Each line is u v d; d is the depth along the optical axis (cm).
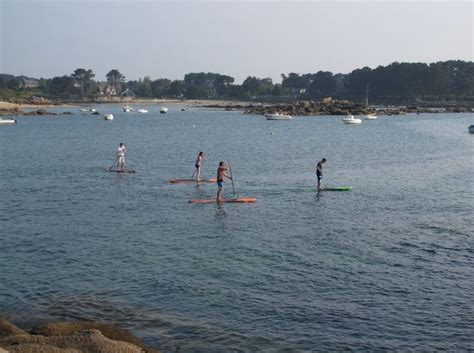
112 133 10394
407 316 1689
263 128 11888
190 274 2070
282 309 1747
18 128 12106
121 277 2041
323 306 1769
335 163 5509
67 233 2688
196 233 2684
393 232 2677
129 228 2788
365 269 2117
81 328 1418
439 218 2970
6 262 2223
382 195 3675
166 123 14162
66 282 1992
